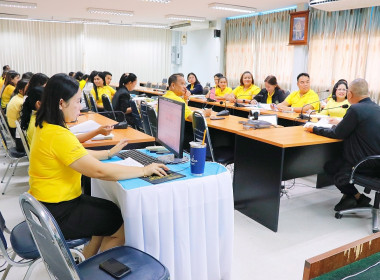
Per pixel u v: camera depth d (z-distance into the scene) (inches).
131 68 436.8
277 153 100.9
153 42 441.7
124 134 108.7
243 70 339.6
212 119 140.9
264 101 212.8
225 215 68.2
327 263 38.9
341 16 246.7
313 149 113.4
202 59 398.6
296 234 102.5
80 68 414.0
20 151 135.1
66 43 403.5
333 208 122.1
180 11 307.7
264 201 107.1
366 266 41.2
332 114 155.4
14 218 109.0
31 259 60.2
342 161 113.6
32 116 92.3
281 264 86.6
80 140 89.4
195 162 64.1
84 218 61.1
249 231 104.3
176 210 61.7
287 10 288.4
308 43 270.8
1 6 289.0
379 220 108.8
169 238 61.8
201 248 65.7
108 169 59.4
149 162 72.1
